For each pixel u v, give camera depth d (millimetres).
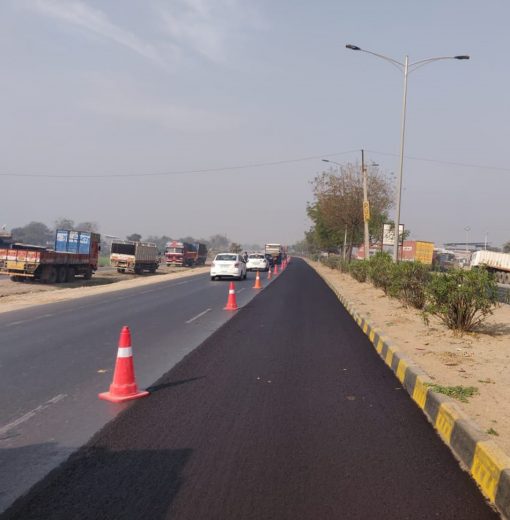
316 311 17125
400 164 25391
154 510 3701
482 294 10898
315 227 59969
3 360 9172
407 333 10977
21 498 3902
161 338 11516
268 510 3699
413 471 4387
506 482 3711
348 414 6012
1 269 32469
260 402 6496
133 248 48688
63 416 5945
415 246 60625
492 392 6273
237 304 19172
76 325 13688
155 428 5496
